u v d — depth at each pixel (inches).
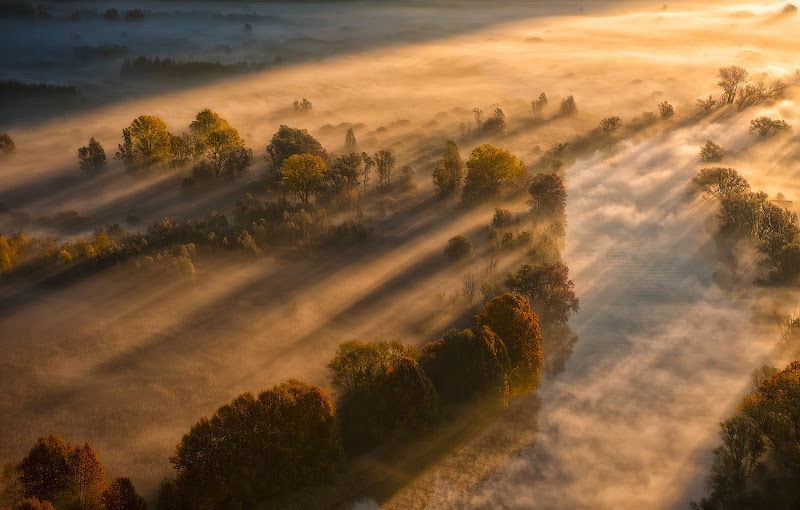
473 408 2856.8
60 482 2101.4
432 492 2507.4
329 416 2443.4
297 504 2373.3
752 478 2484.0
